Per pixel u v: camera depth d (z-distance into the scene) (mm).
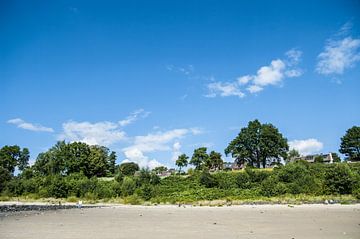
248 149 134625
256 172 83312
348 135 126688
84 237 19016
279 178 72938
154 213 38188
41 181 93812
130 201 63531
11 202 72562
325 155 133250
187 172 102562
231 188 75438
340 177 58844
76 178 102438
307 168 78438
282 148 134125
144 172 89000
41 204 63938
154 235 19750
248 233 20203
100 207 52312
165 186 82375
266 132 132500
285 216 31062
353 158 126188
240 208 44344
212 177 81875
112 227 23984
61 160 127312
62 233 20703
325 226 23078
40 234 20234
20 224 26172
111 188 80062
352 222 25281
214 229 22375
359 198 52219
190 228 23094
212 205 52219
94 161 133875
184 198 66312
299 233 19922
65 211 42469
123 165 148125
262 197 61062
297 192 62719
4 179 95812
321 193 59438
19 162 152250
